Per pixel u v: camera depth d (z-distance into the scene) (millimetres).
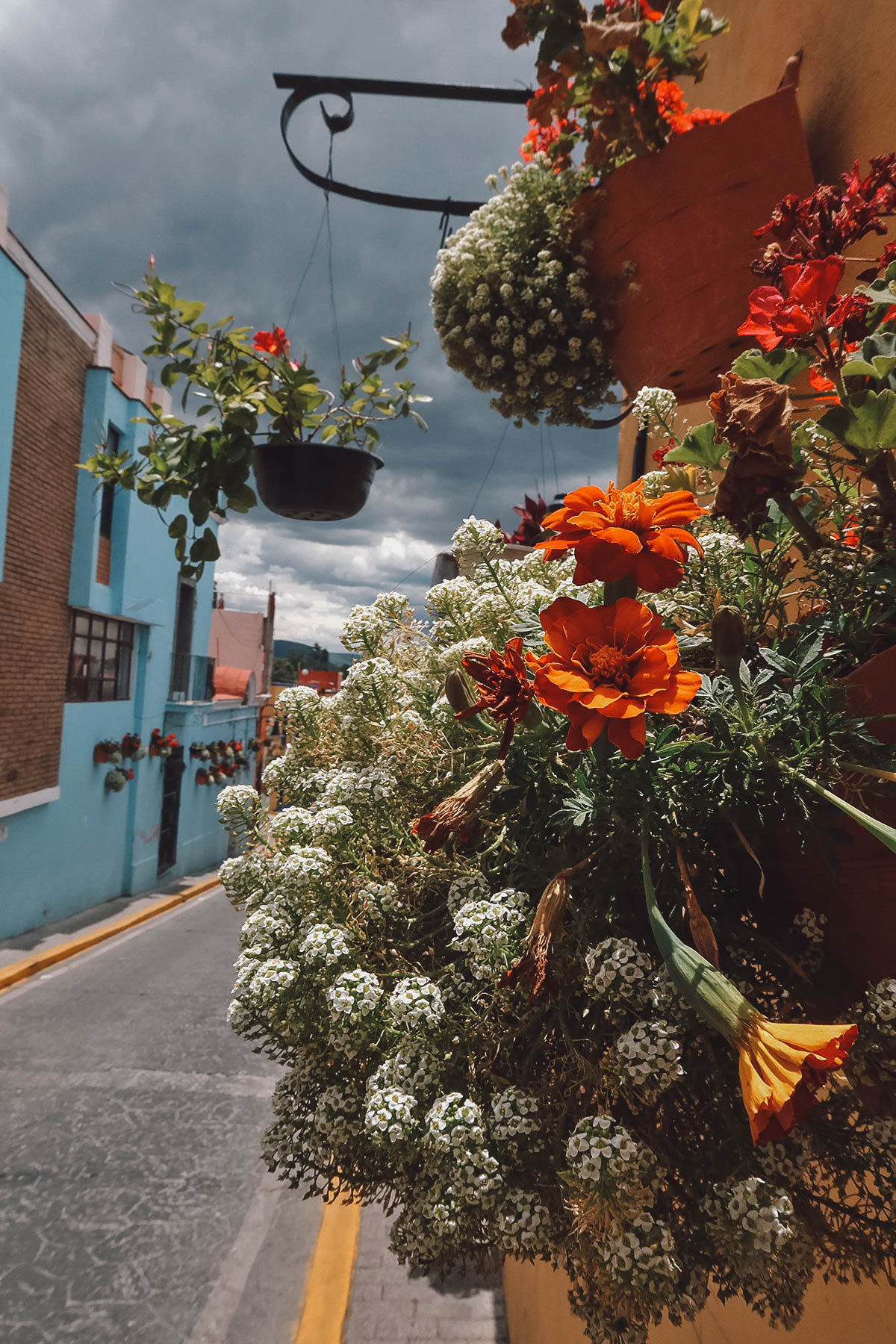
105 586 12797
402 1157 722
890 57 1195
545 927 586
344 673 1083
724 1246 596
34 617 10977
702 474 944
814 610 819
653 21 1326
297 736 1177
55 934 11055
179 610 17578
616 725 535
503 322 1591
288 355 1562
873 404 636
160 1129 5438
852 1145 658
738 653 627
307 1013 839
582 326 1557
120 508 13148
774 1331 1139
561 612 592
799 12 1555
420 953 930
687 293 1333
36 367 10547
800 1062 456
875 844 622
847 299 687
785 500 704
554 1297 2164
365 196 2094
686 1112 708
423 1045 753
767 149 1184
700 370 1460
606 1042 723
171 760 16844
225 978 9031
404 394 1761
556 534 622
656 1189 640
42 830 11562
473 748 826
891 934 650
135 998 8227
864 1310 914
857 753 628
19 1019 7539
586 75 1366
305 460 1649
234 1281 3961
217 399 1531
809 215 768
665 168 1262
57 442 11281
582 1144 594
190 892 15398
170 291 1487
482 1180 641
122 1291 3898
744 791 634
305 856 858
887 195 730
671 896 711
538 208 1578
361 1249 4145
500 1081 747
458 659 953
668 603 835
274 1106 876
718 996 509
